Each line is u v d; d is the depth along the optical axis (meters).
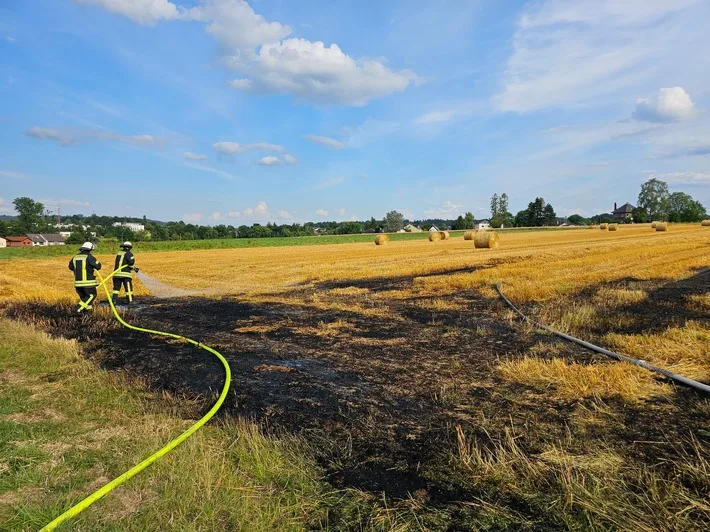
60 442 3.61
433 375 5.20
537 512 2.65
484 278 12.74
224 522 2.59
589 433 3.58
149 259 28.78
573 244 28.45
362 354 6.20
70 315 9.52
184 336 7.61
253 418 4.13
